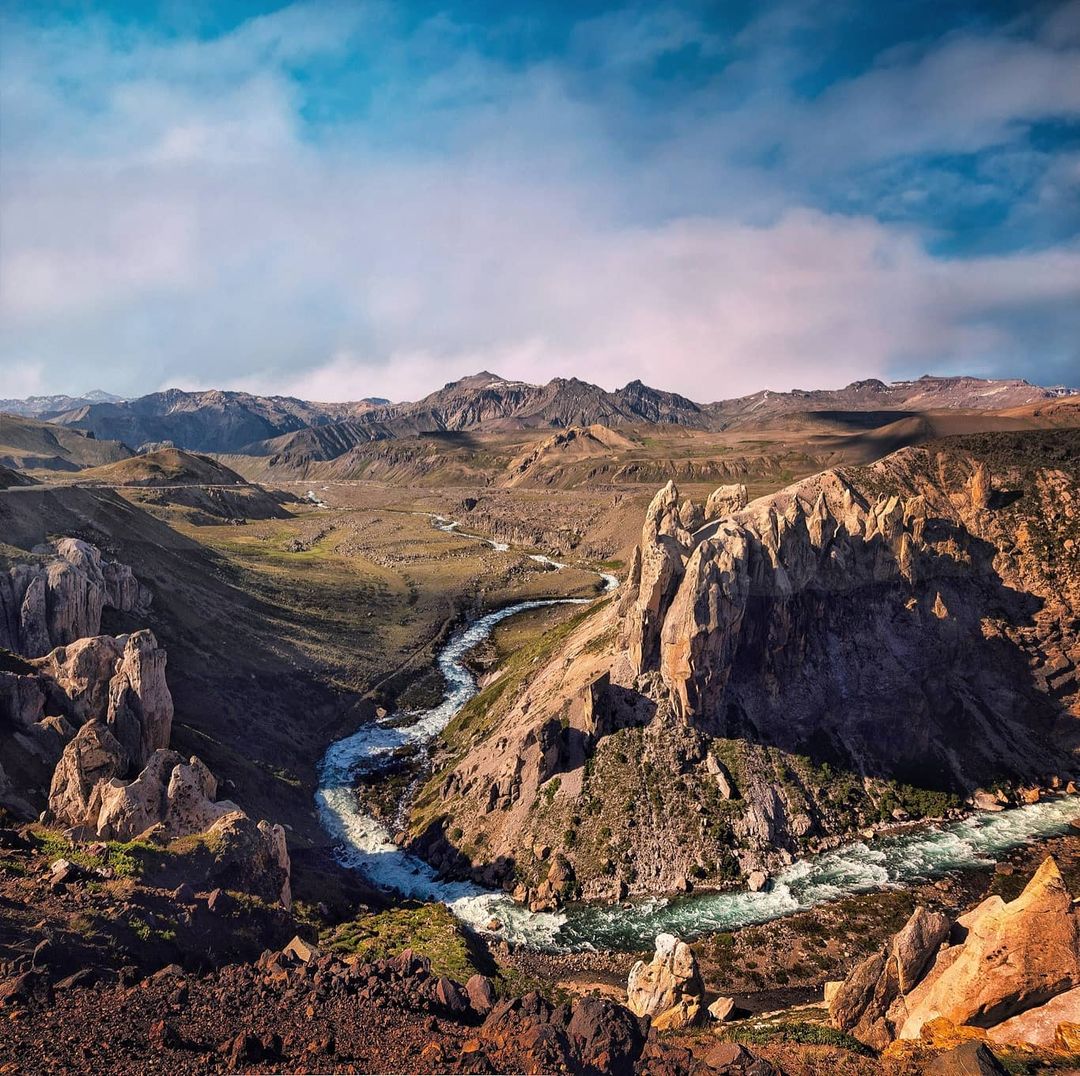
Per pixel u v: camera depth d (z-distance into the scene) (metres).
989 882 86.88
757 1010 66.25
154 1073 33.78
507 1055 36.44
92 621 113.81
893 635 116.94
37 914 49.38
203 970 49.34
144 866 62.50
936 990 42.84
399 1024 39.72
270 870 71.12
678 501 118.38
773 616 109.12
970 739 111.75
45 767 77.31
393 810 111.06
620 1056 36.94
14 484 193.88
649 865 89.38
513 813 97.69
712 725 102.75
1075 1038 38.06
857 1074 37.91
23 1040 35.50
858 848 94.62
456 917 83.25
